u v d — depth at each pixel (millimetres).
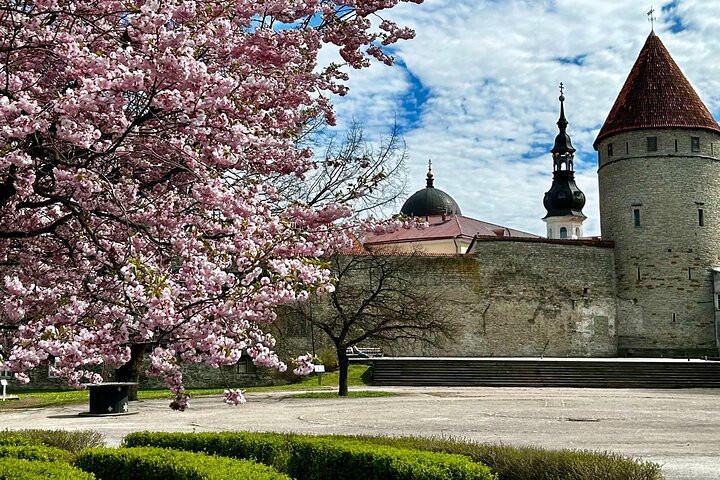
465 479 7781
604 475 7992
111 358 6633
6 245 8391
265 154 8914
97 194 7750
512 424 17094
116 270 6930
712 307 47875
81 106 6234
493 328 46344
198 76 6453
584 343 47844
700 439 14227
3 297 7422
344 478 8516
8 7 6828
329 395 27844
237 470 7273
